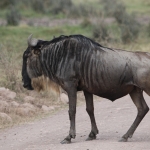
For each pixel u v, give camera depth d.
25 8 111.56
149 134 28.77
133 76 26.39
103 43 56.03
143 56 26.66
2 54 43.19
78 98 42.09
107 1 124.00
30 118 34.94
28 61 28.41
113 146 25.47
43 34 76.00
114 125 31.89
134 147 25.22
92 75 26.70
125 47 60.25
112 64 26.44
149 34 77.69
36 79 28.58
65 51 27.17
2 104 35.66
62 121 33.75
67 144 26.84
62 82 27.47
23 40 67.88
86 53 26.80
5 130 31.69
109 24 84.75
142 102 27.31
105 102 41.19
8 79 40.97
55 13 110.31
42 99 40.16
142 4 124.69
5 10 108.44
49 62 27.67
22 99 38.53
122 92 26.98
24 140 28.77
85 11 107.94
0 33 73.25
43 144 27.39
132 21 82.94
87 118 34.62
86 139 28.11
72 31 79.44
